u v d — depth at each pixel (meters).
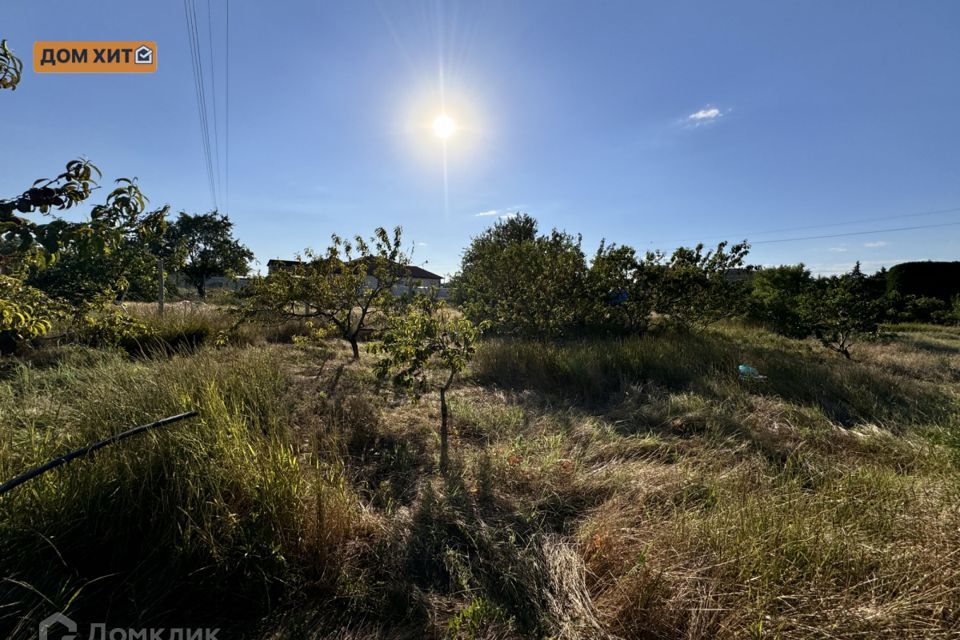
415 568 1.98
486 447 3.34
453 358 3.72
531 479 2.80
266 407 3.30
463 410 4.16
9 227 1.53
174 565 1.66
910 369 6.37
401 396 4.62
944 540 1.80
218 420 2.43
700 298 9.41
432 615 1.71
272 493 1.95
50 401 2.93
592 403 4.84
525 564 1.96
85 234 1.62
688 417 4.03
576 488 2.68
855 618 1.44
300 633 1.57
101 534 1.74
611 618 1.63
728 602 1.61
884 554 1.75
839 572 1.69
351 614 1.70
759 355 6.48
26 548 1.56
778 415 4.14
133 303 9.16
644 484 2.65
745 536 1.88
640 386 5.18
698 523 2.03
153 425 2.01
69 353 4.69
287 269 6.91
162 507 1.81
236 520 1.83
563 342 8.23
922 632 1.41
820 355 7.49
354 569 1.92
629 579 1.75
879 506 2.16
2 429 2.21
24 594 1.46
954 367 6.50
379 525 2.21
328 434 3.31
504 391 5.17
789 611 1.53
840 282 8.25
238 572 1.73
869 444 3.46
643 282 9.35
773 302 10.45
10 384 3.42
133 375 3.20
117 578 1.68
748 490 2.51
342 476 2.44
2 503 1.64
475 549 2.11
